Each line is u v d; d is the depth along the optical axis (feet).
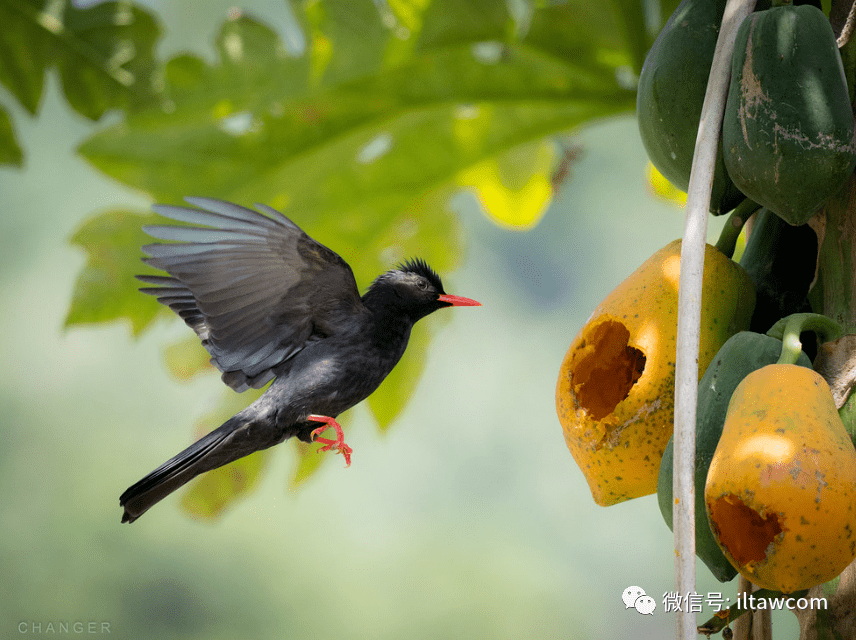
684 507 19.85
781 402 19.99
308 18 22.29
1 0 22.53
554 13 22.03
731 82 20.35
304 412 21.56
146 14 23.20
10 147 23.73
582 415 20.59
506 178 25.57
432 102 22.43
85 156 23.22
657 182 24.91
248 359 21.62
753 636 20.39
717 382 20.24
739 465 19.94
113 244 24.12
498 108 22.88
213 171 23.63
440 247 25.50
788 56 20.29
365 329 21.66
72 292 24.12
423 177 24.13
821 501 19.89
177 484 21.47
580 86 22.22
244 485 25.57
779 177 20.27
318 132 23.20
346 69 22.29
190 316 21.63
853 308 20.40
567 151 25.48
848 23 20.47
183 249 21.49
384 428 26.66
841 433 19.98
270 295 21.61
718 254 20.58
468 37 22.16
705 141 20.15
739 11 20.29
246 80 22.65
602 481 20.59
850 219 20.45
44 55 23.06
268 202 24.11
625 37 22.02
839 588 20.31
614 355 20.74
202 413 26.00
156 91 22.93
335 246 25.00
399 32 22.20
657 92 20.54
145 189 23.63
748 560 20.01
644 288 20.56
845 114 20.29
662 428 20.48
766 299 20.66
